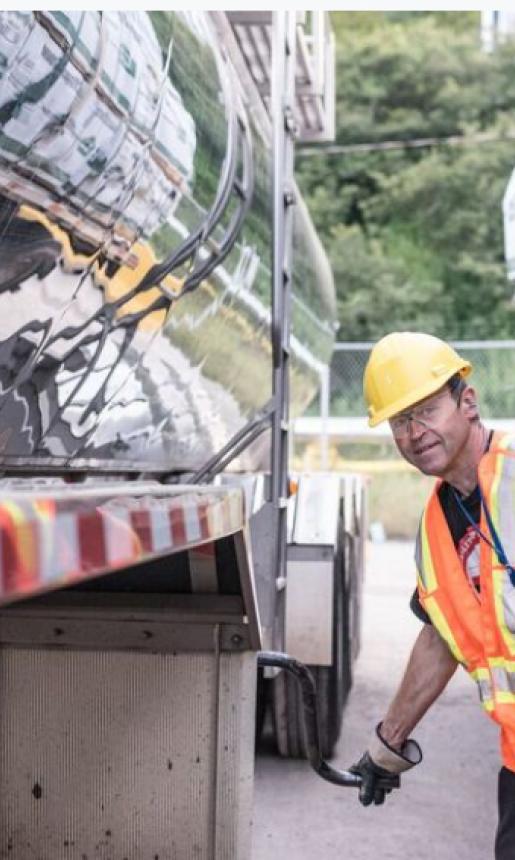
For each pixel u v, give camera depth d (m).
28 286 2.47
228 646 2.70
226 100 4.01
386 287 30.42
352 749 6.95
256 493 4.98
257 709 6.48
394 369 2.94
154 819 2.71
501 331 30.42
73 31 2.36
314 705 3.16
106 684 2.72
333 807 5.81
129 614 2.70
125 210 2.90
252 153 4.59
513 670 2.83
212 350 4.17
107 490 1.84
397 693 3.23
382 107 32.16
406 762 3.21
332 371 21.66
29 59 2.20
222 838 2.70
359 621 9.81
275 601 5.04
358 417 20.98
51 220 2.48
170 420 3.90
